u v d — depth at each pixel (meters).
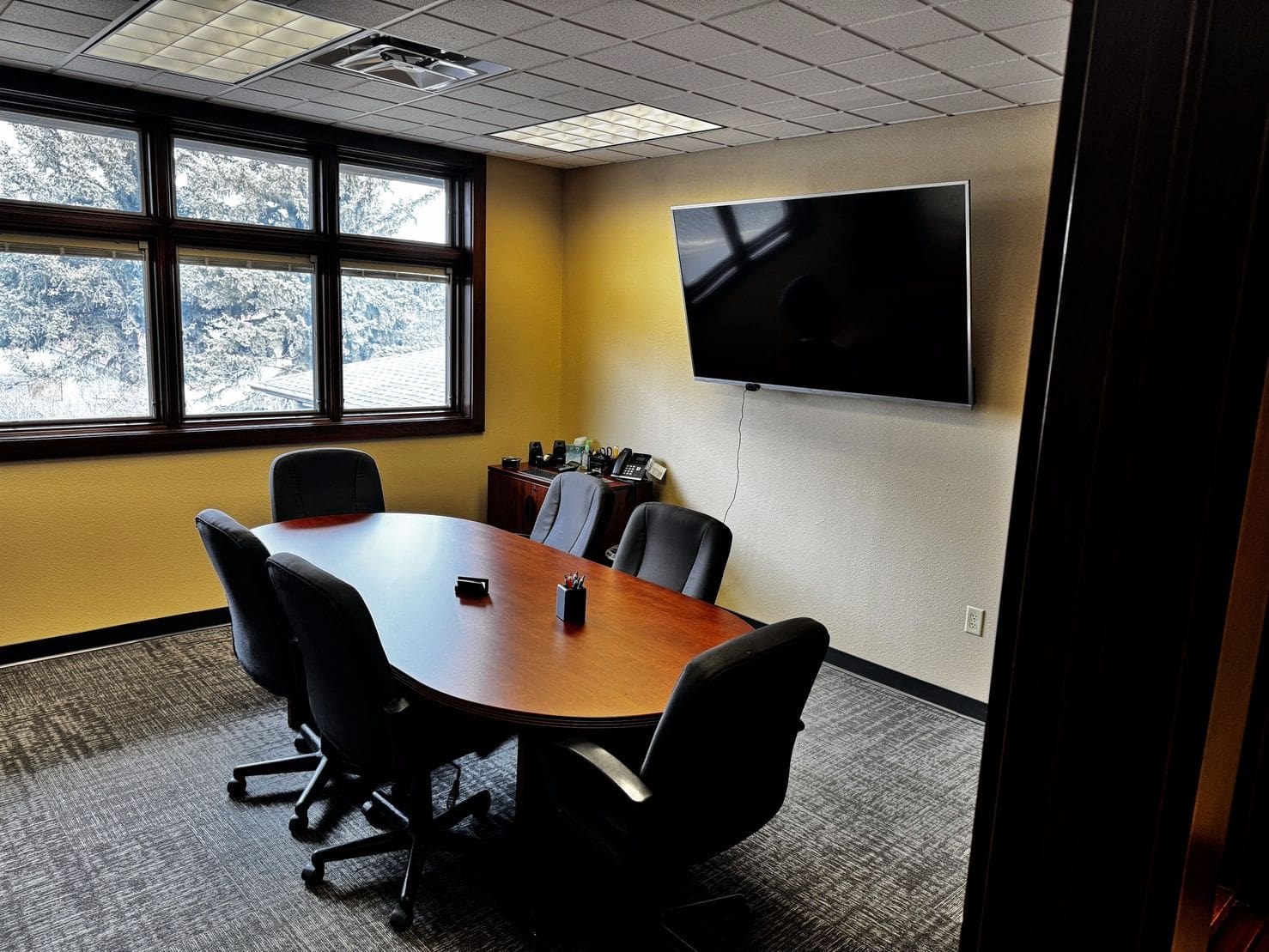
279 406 4.77
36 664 3.98
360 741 2.34
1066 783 0.57
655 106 3.76
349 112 4.20
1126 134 0.51
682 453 5.02
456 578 3.08
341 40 3.11
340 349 4.86
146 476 4.24
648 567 3.21
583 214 5.45
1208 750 0.53
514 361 5.51
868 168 4.02
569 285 5.61
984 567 3.78
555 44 3.00
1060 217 0.56
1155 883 0.54
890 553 4.11
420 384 5.29
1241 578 0.51
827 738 3.62
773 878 2.68
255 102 4.07
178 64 3.51
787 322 4.18
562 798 2.18
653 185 4.99
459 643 2.49
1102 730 0.55
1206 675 0.51
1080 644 0.55
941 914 2.54
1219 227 0.48
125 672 3.92
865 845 2.88
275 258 4.62
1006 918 0.62
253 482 4.59
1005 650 0.60
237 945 2.30
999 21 2.58
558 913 2.43
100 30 3.09
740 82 3.34
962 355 3.60
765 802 2.15
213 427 4.49
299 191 4.66
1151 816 0.54
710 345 4.57
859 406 4.14
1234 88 0.47
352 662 2.21
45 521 3.99
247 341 4.61
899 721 3.80
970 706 3.87
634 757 2.47
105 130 4.04
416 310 5.20
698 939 2.40
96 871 2.56
